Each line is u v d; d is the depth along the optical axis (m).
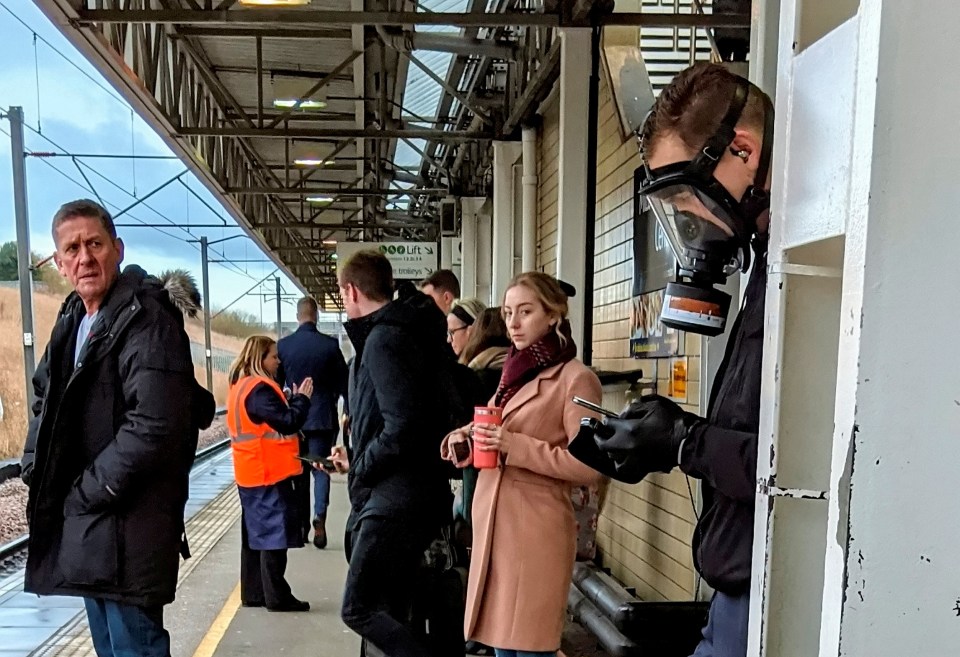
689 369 3.47
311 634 3.79
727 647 1.17
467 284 11.47
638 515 4.18
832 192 0.83
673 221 1.24
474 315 4.68
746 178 1.12
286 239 22.42
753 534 1.10
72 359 2.43
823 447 0.98
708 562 1.19
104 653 2.47
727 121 1.10
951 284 0.76
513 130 7.65
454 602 2.68
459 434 2.36
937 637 0.77
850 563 0.77
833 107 0.83
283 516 4.06
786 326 0.97
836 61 0.82
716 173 1.12
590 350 4.68
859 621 0.77
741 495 1.08
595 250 5.23
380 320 2.59
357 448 2.62
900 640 0.77
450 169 12.25
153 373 2.26
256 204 15.66
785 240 0.95
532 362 2.32
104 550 2.23
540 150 7.17
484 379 3.53
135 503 2.28
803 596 0.99
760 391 1.03
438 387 2.59
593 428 1.36
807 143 0.89
